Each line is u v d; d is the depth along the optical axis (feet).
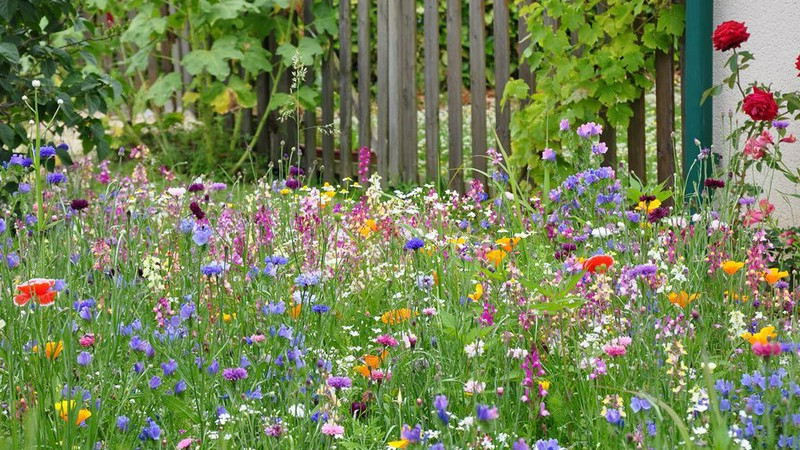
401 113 27.86
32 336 11.11
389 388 11.50
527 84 24.91
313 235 15.71
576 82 23.18
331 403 10.27
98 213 15.99
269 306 11.84
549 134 23.82
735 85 20.79
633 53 22.43
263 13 30.96
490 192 25.99
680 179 18.22
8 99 21.04
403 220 17.20
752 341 10.23
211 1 30.04
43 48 20.68
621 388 10.57
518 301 12.73
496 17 25.71
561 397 11.27
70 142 33.47
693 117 20.98
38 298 10.21
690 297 12.11
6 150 19.86
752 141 17.47
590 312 12.53
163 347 11.95
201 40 32.22
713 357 11.84
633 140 23.29
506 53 25.67
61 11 21.08
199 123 34.86
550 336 12.19
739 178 19.98
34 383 10.53
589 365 11.10
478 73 26.04
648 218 14.92
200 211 13.83
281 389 10.87
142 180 20.51
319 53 29.60
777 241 17.20
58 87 20.71
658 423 9.12
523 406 11.32
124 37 31.71
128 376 11.43
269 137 32.35
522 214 18.52
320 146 33.32
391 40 27.78
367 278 15.03
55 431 10.16
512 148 24.48
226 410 10.62
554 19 23.93
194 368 11.27
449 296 13.53
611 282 12.80
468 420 9.28
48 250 14.33
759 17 20.20
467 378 11.46
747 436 9.30
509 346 12.06
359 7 28.89
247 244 14.48
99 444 10.14
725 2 20.80
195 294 13.32
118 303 12.06
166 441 10.11
